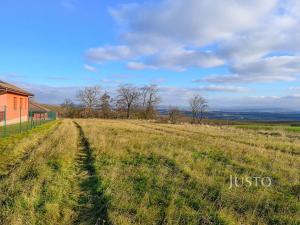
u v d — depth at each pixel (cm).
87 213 668
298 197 795
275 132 3309
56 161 1141
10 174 951
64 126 3453
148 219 621
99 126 3447
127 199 722
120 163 1150
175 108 8569
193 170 1035
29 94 4356
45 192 771
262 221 629
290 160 1330
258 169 1095
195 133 2739
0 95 3281
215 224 611
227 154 1414
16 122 3847
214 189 817
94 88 9556
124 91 9494
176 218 631
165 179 916
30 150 1481
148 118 9431
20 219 600
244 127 4769
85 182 898
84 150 1498
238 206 705
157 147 1527
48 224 601
